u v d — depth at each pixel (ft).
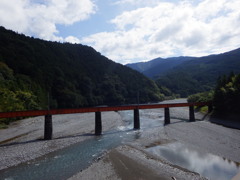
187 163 73.72
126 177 60.29
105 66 600.80
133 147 95.04
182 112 246.88
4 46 344.28
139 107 151.33
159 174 62.18
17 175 63.72
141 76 634.84
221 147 92.53
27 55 359.87
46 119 112.37
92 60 604.49
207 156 81.30
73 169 69.05
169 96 624.59
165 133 127.75
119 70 613.11
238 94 165.48
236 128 141.59
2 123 151.84
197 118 198.39
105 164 71.36
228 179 59.72
